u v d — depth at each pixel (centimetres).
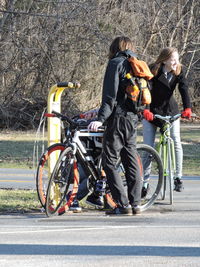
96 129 2512
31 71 9694
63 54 9700
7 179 4056
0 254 1928
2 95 9662
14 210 2748
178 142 3056
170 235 2222
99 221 2514
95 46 9631
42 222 2484
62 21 9481
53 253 1941
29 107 9675
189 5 11256
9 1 9444
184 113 2994
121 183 2614
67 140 2639
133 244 2067
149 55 10250
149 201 2820
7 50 9619
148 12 10512
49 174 2639
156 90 2986
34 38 9569
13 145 6569
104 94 2545
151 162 2839
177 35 11144
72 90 9919
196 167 4891
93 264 1808
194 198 3189
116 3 9919
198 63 12281
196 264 1809
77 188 2642
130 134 2602
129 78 2539
